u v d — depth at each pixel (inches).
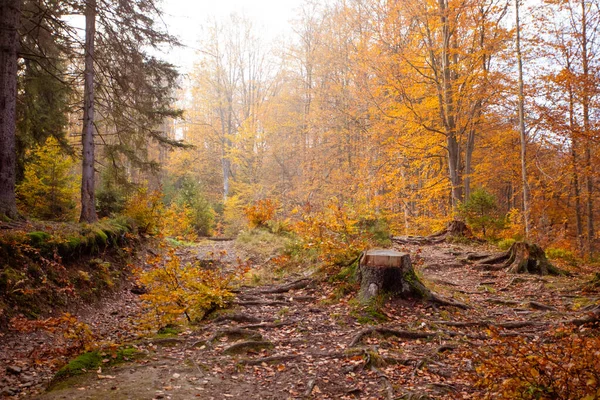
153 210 585.6
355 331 235.5
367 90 948.0
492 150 874.8
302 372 183.0
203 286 268.4
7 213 349.7
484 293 353.7
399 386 168.9
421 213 1005.2
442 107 770.2
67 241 332.5
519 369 133.1
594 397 113.0
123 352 197.8
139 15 480.7
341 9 1252.5
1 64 354.9
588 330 227.8
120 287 386.6
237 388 167.8
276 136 1526.8
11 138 359.3
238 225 1040.2
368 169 959.0
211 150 1676.9
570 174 743.7
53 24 451.2
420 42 836.6
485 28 725.3
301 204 1327.5
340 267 329.4
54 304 284.7
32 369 196.2
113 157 571.8
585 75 595.8
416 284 283.3
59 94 522.9
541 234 765.3
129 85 550.9
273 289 328.8
